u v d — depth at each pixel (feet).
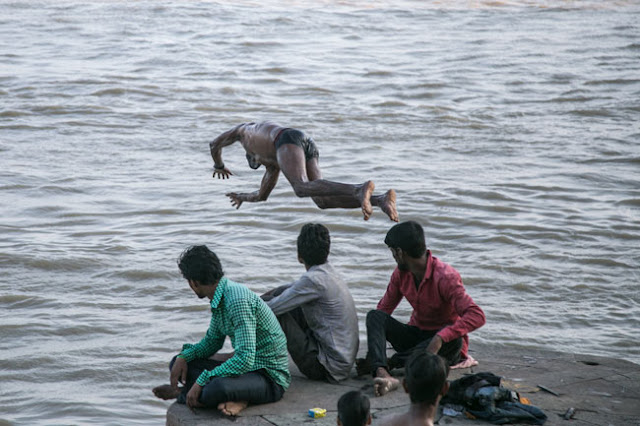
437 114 80.38
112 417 28.71
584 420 17.34
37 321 36.70
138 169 62.75
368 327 20.02
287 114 79.10
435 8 144.46
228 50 106.52
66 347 34.24
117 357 33.37
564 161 66.03
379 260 44.45
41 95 82.58
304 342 19.83
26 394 30.40
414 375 14.38
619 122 78.89
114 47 106.22
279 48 109.50
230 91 87.10
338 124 76.18
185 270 18.24
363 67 100.22
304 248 20.06
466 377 18.11
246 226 50.47
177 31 116.47
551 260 44.60
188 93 85.81
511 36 121.90
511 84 93.71
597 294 40.01
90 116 76.59
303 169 21.48
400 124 76.74
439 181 60.08
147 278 41.88
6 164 62.34
